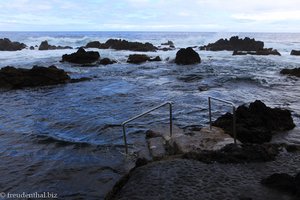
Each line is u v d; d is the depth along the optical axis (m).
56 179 8.09
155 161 7.79
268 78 24.64
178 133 9.82
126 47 52.06
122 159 9.12
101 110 15.10
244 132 10.10
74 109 15.35
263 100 17.02
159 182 6.41
